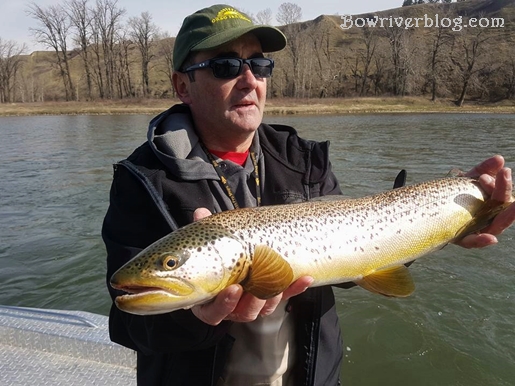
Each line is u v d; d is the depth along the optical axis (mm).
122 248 568
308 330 620
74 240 2102
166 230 573
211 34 624
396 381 1186
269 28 637
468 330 1365
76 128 8180
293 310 630
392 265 704
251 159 674
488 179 772
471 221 761
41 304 1551
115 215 589
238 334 600
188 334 525
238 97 632
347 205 685
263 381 603
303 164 686
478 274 1711
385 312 1473
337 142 5316
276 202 661
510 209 695
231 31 617
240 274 566
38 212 2555
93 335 1012
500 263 1798
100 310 1515
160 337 529
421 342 1319
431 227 731
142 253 538
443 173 3379
